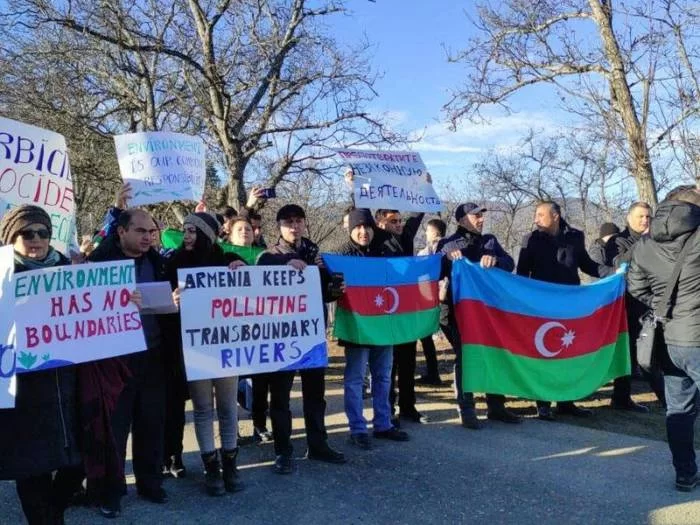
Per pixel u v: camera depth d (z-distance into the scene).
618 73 12.00
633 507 4.40
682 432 4.65
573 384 6.45
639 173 11.94
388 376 5.91
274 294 4.82
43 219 3.68
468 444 5.74
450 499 4.56
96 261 4.27
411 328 5.97
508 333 6.28
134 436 4.50
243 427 6.32
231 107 13.66
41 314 3.59
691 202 4.68
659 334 4.73
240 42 13.30
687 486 4.63
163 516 4.27
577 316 6.51
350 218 5.95
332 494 4.64
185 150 6.48
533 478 4.93
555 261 6.75
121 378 4.02
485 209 6.62
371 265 5.81
